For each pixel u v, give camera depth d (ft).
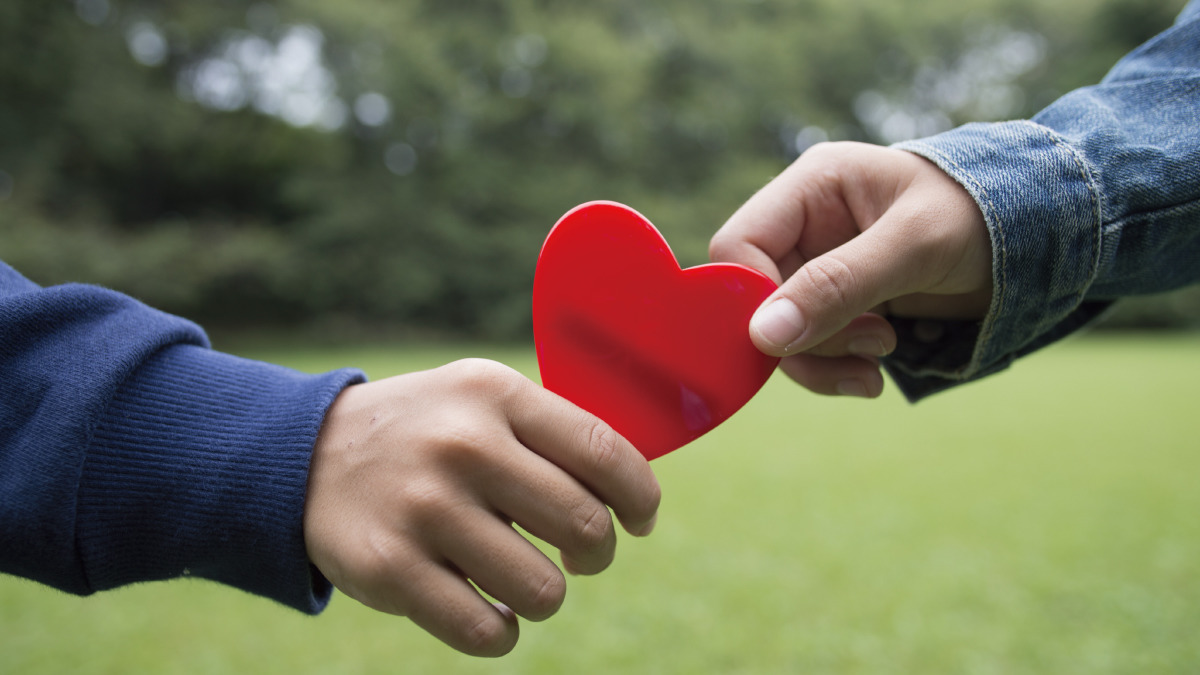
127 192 48.96
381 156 54.95
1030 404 22.80
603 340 2.19
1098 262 2.31
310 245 51.29
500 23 56.70
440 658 6.68
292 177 51.80
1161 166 2.32
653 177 64.39
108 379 1.87
